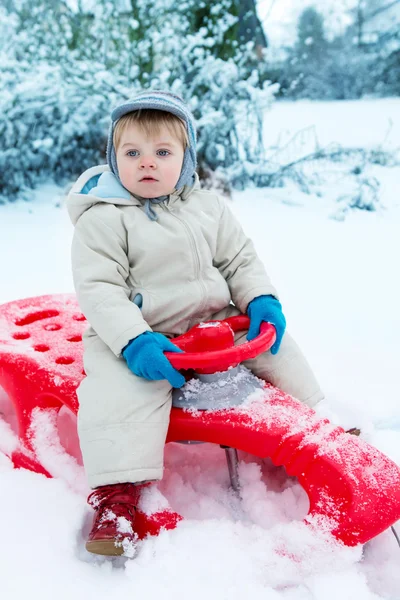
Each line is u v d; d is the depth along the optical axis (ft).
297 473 3.79
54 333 5.24
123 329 3.95
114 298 4.10
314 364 5.95
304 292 7.87
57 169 12.21
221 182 12.15
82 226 4.40
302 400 4.58
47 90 11.18
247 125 12.60
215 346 4.08
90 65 11.47
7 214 10.81
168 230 4.47
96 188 4.53
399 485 3.59
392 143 14.78
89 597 3.26
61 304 5.81
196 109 11.88
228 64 11.78
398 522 3.86
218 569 3.39
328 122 17.26
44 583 3.33
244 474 4.33
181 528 3.67
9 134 11.28
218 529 3.64
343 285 8.09
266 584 3.39
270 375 4.58
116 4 11.72
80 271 4.26
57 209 11.09
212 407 4.04
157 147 4.39
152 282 4.42
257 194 12.27
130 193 4.57
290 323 6.96
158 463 3.83
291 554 3.48
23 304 5.74
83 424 3.87
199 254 4.54
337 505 3.55
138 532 3.69
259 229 10.42
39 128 11.62
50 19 11.86
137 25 11.60
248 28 16.57
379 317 7.11
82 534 3.78
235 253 4.91
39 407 4.62
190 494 4.23
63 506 3.87
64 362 4.76
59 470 4.28
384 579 3.51
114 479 3.70
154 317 4.40
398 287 8.00
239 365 4.44
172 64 11.83
